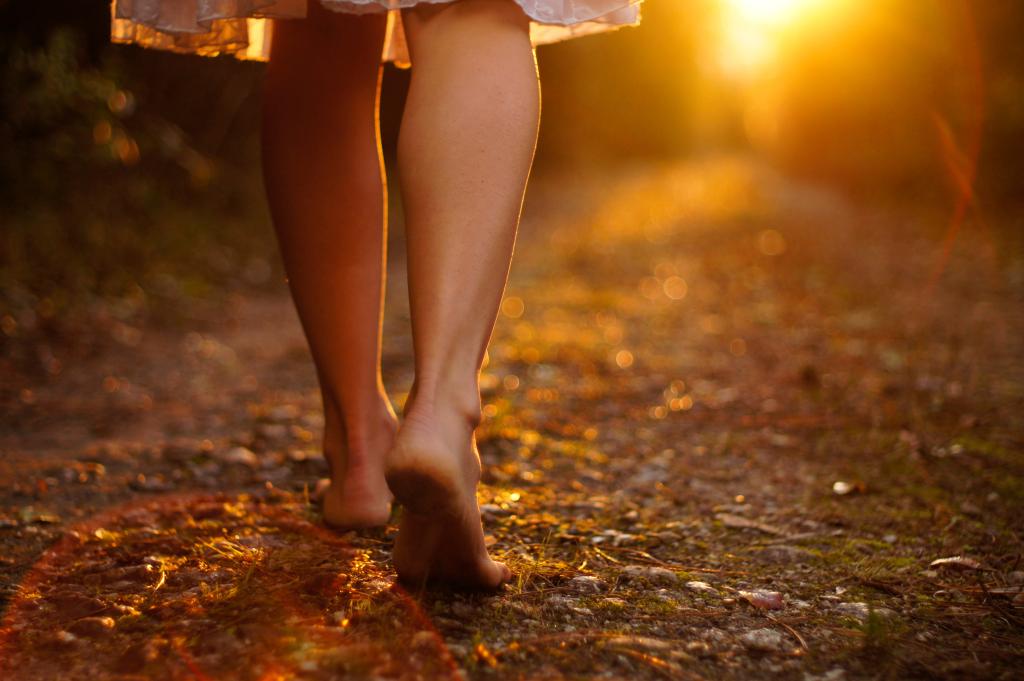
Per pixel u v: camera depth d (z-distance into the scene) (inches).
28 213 175.9
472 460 65.1
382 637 64.9
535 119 65.7
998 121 312.2
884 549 76.1
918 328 147.5
